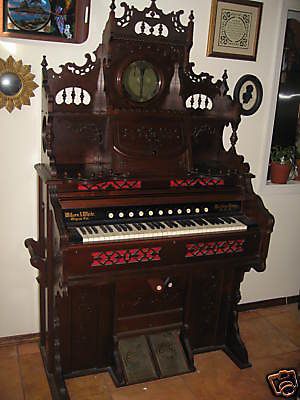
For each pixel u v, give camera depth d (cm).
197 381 236
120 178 197
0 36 209
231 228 210
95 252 184
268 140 287
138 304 232
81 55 226
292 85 298
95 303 225
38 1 210
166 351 242
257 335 284
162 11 225
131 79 205
